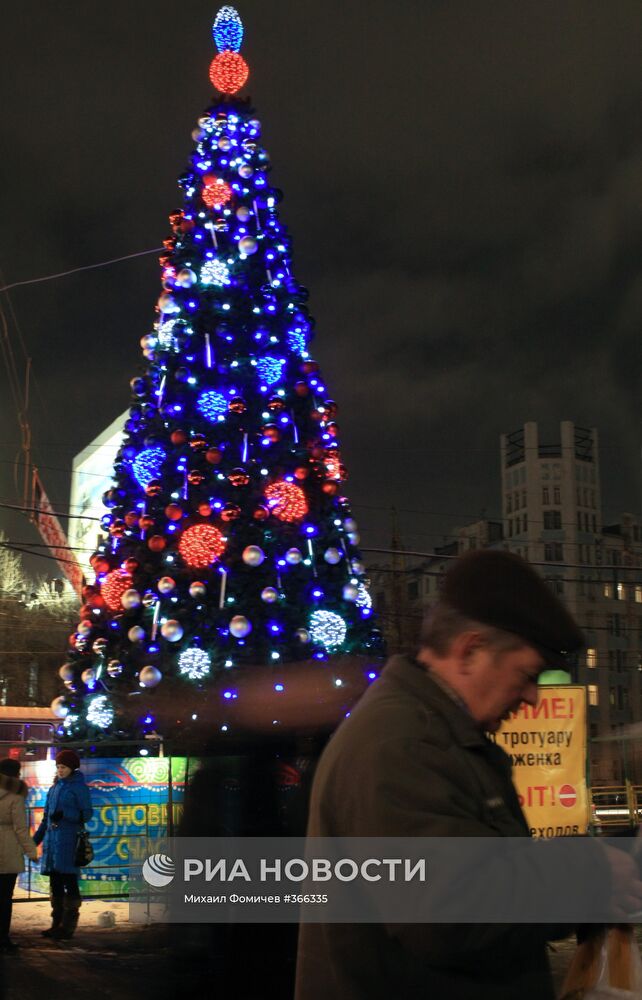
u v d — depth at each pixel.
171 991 6.03
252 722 10.64
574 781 8.55
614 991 2.08
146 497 12.35
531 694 2.00
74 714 12.20
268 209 13.64
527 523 99.62
